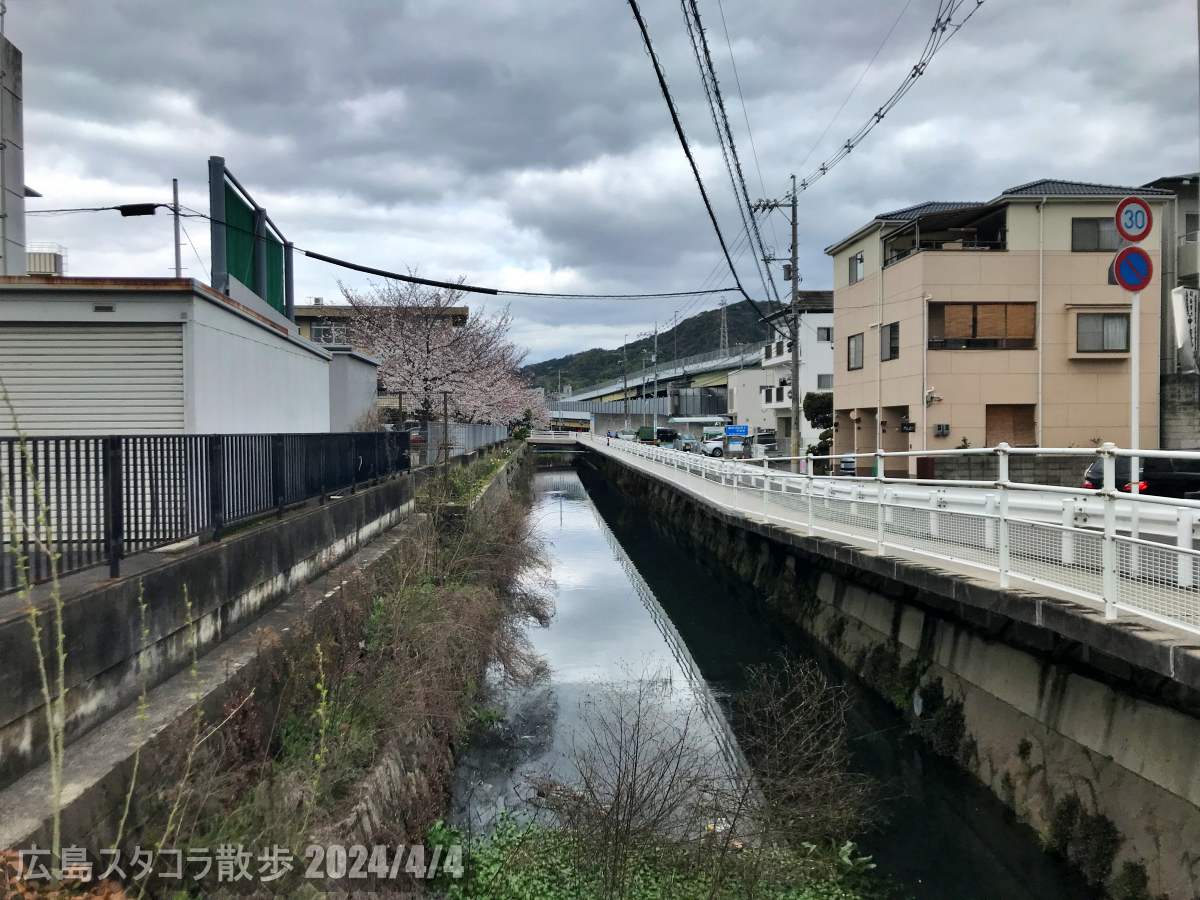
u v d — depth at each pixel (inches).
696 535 920.9
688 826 237.8
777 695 396.8
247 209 559.5
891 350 930.7
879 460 382.6
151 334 307.0
